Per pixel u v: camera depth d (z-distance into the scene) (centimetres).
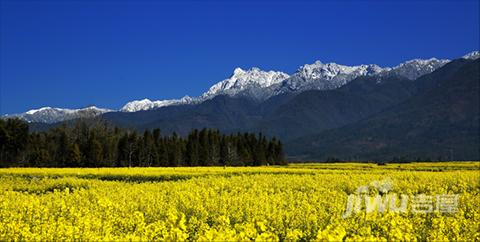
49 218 1598
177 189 2648
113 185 3133
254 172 4653
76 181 3353
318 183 3219
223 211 1808
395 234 1296
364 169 5603
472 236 1444
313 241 1283
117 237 1278
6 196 2222
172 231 1243
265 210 1798
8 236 1342
